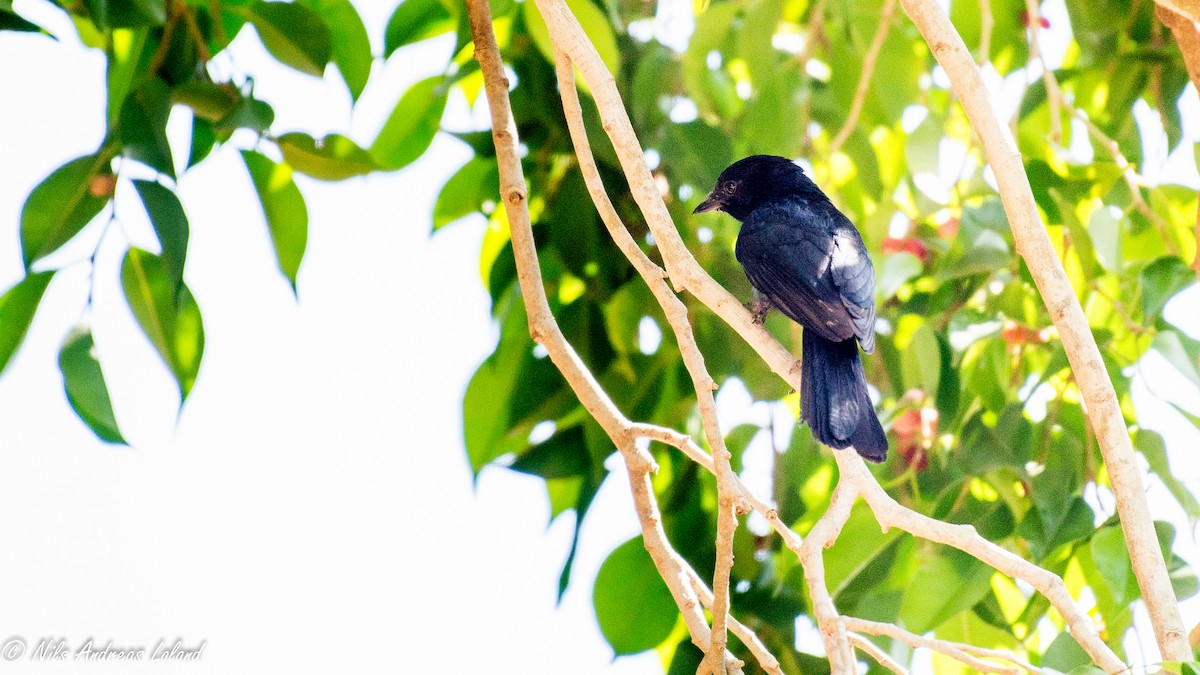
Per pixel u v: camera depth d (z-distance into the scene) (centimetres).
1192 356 966
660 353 1059
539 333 829
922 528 679
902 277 1017
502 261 1062
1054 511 912
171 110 899
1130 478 679
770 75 1080
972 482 1031
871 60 1099
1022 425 941
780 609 985
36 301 842
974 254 959
